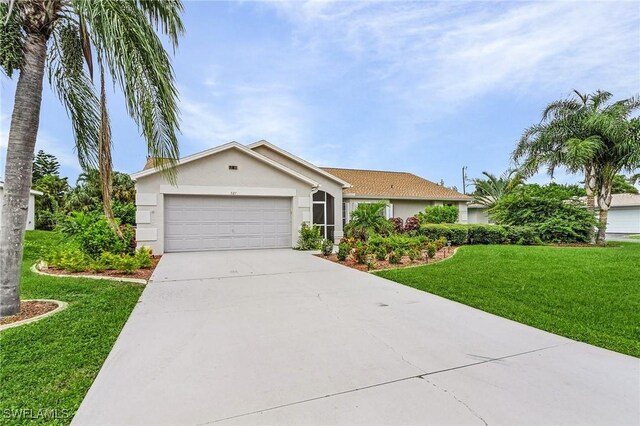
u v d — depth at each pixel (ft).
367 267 30.19
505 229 50.01
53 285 23.11
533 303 18.85
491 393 9.51
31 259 36.45
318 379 10.32
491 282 23.80
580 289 21.48
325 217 57.62
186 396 9.38
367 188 66.54
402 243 37.22
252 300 19.70
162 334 14.17
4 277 16.65
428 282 24.16
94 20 15.94
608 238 69.97
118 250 32.50
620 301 18.84
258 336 13.96
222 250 42.83
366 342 13.32
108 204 21.90
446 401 9.09
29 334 14.07
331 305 18.71
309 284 24.04
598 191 50.57
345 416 8.43
